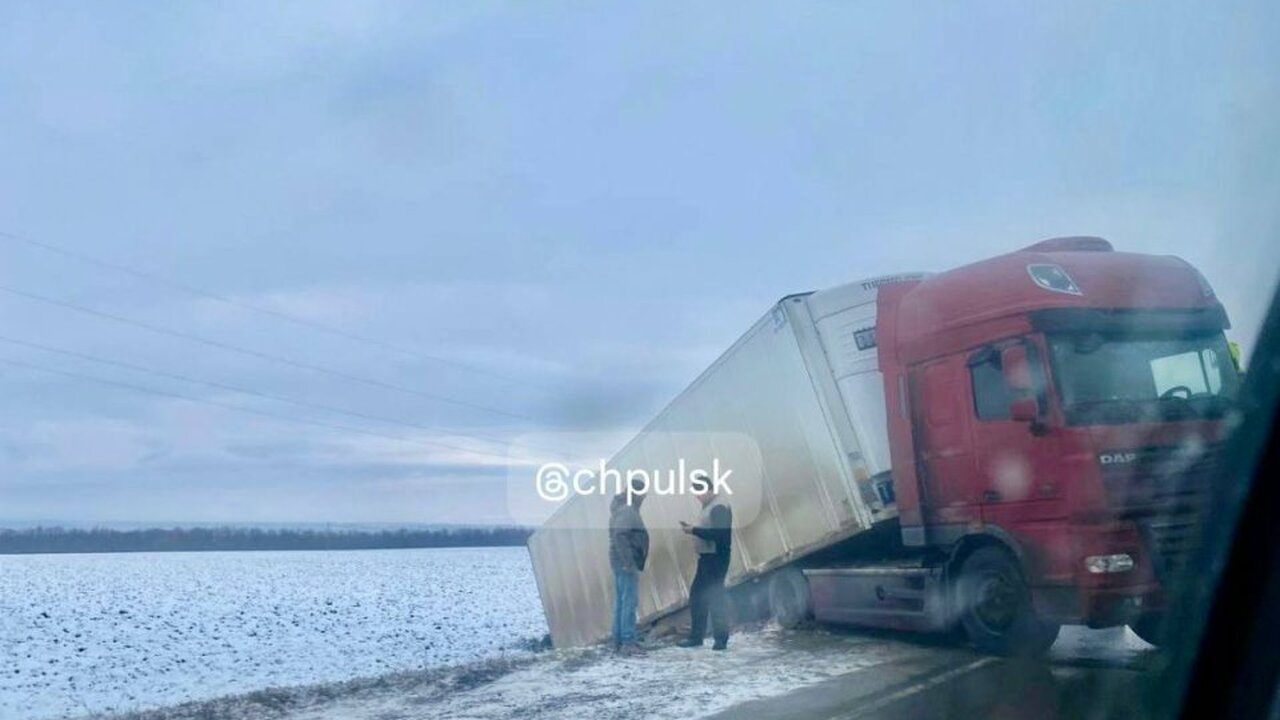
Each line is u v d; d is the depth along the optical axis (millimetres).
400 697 9273
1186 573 8625
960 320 10555
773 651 11102
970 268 10703
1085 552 9406
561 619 13766
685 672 10211
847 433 11547
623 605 12266
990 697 8586
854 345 11664
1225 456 8977
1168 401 9617
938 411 10766
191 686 9742
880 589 11414
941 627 10586
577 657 11133
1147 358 9852
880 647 11031
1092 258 10211
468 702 9070
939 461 10766
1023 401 9828
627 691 9359
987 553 10320
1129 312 9922
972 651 10352
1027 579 9852
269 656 11352
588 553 13352
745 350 12633
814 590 12289
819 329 11805
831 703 8695
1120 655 9773
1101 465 9477
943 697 8680
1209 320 10094
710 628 11977
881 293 11656
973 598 10422
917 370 11062
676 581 12984
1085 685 8695
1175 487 9125
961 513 10516
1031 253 10391
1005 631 10141
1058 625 9758
